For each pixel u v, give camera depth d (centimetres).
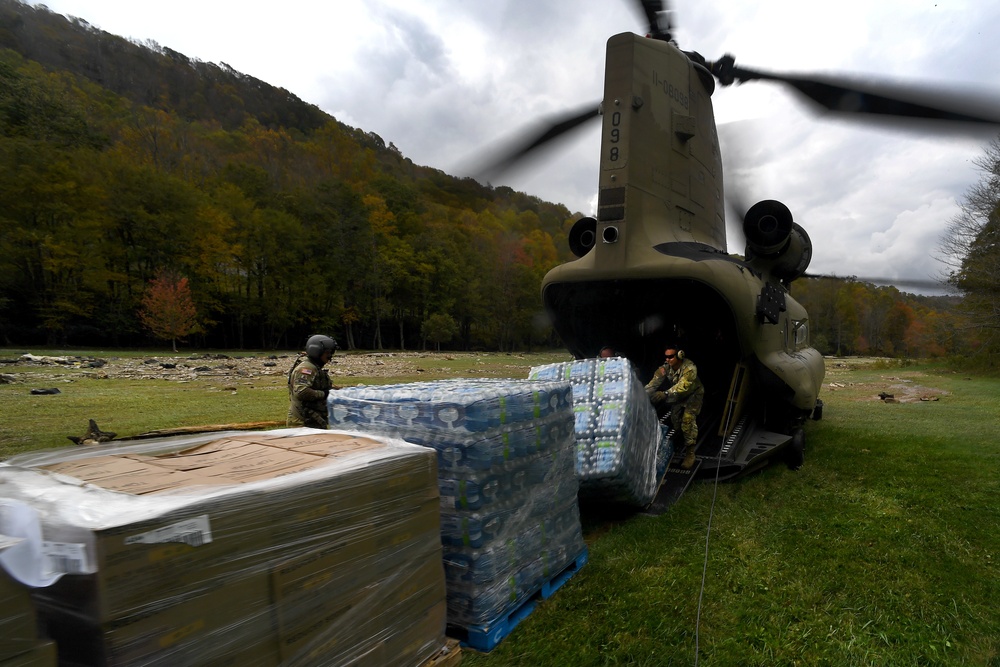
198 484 165
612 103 527
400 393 285
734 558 363
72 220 3569
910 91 418
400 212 7069
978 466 587
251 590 156
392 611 206
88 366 1875
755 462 546
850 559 363
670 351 527
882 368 2767
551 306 621
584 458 378
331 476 184
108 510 138
